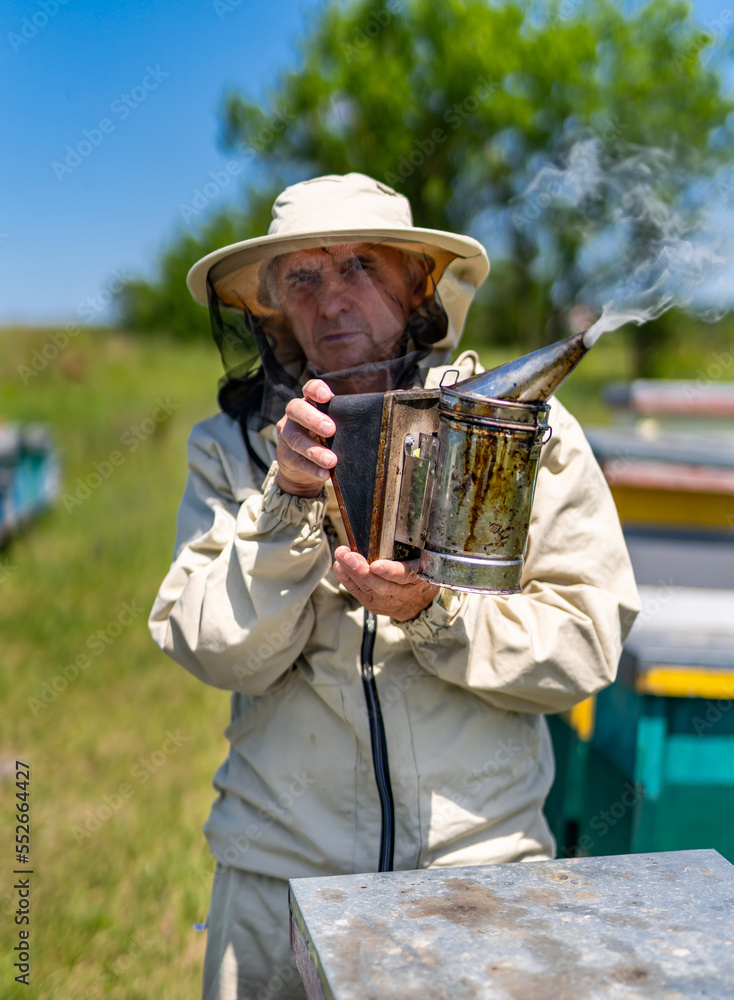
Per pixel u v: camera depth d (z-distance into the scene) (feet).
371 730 4.15
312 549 3.98
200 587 4.20
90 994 7.26
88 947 7.88
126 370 45.85
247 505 4.17
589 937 2.80
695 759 6.34
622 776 6.55
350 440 3.51
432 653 4.01
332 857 4.19
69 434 32.50
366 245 4.11
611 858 3.43
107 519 23.67
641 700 6.21
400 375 4.20
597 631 4.14
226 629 4.06
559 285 31.22
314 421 3.49
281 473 3.80
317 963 2.68
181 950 7.89
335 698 4.22
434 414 3.37
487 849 4.18
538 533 4.27
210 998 4.58
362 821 4.22
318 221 4.28
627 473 8.57
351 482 3.51
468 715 4.30
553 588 4.26
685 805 6.39
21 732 12.31
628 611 4.34
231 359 4.70
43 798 10.58
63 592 18.07
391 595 3.58
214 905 4.66
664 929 2.85
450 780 4.18
